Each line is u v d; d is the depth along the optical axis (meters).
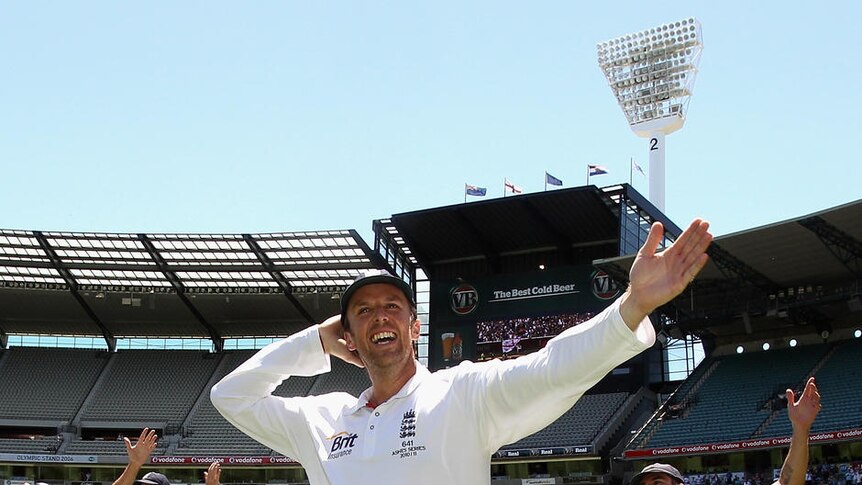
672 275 3.68
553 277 56.72
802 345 54.28
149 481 7.89
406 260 61.28
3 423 63.75
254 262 61.25
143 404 65.25
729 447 47.38
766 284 50.72
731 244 47.22
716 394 53.41
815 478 45.66
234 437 62.09
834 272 49.19
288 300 64.38
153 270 62.72
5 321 67.62
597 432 54.00
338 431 4.77
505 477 56.56
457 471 4.36
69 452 61.44
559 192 52.53
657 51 67.25
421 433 4.42
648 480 7.41
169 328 67.88
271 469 60.03
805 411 6.48
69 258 61.81
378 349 4.63
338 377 66.44
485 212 55.44
